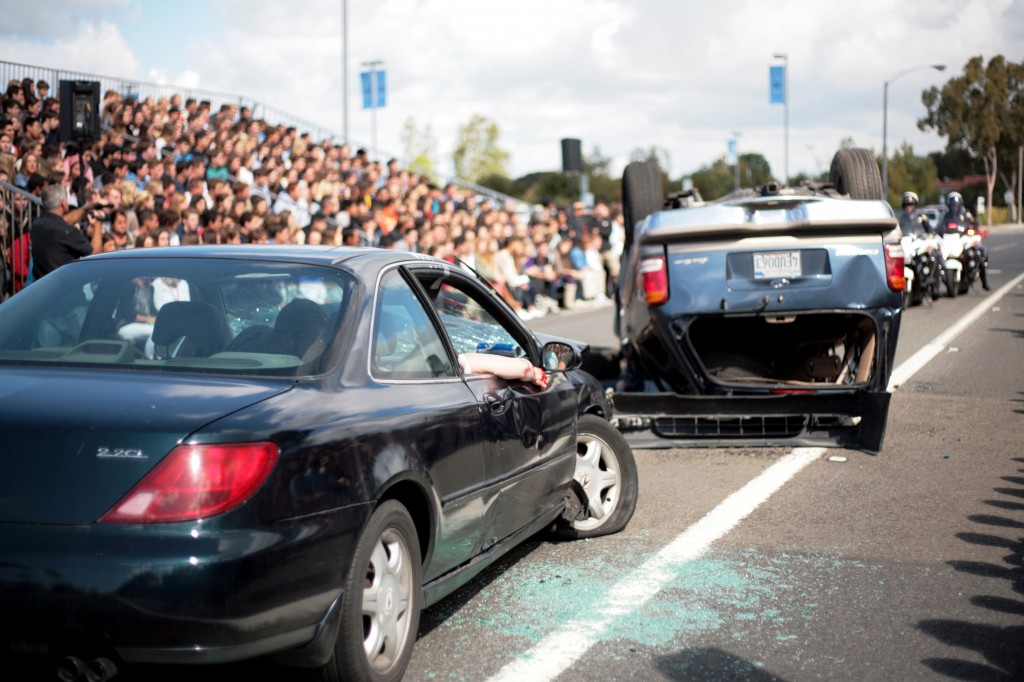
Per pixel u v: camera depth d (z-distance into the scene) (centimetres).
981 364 1186
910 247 1834
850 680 370
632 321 856
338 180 2095
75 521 288
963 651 395
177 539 285
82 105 1247
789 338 830
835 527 565
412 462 359
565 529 543
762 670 379
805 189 907
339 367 350
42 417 299
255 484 297
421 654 396
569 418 510
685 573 491
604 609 444
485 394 427
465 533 406
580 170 3192
